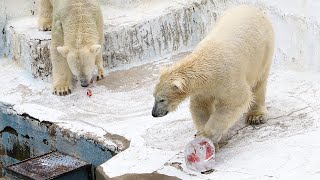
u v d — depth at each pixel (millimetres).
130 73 12594
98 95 11586
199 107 8688
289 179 7691
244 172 8000
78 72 11211
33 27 13328
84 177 9508
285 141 8750
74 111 10961
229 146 8828
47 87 12172
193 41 13812
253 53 8750
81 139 10078
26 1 14336
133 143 9336
